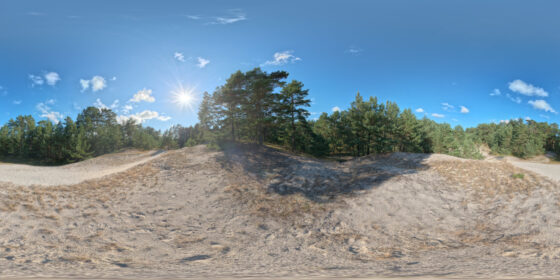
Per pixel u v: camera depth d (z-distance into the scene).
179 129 105.31
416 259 9.34
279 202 17.05
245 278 6.36
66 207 14.70
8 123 67.81
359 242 11.73
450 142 54.62
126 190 18.47
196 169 23.34
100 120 76.56
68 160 60.28
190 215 14.98
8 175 19.95
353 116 44.00
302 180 21.25
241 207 16.25
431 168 22.58
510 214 13.48
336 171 23.78
